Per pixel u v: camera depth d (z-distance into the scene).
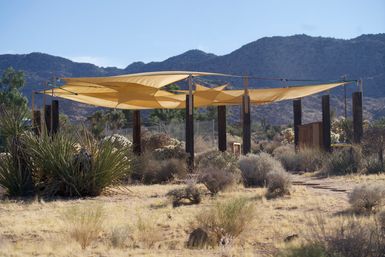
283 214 15.60
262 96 36.78
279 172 20.59
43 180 22.62
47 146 22.61
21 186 22.09
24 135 23.02
